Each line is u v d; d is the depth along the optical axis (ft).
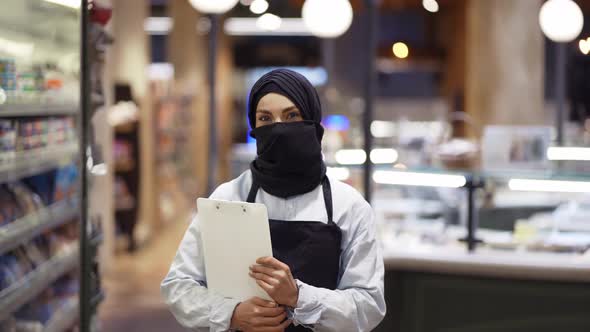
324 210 7.39
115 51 32.22
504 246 15.94
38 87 12.39
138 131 33.04
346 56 60.08
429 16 57.57
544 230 17.42
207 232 7.24
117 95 32.27
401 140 31.42
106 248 28.84
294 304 6.91
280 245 7.26
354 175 21.74
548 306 12.48
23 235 12.02
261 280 6.90
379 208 20.36
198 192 51.01
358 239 7.38
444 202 19.44
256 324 6.98
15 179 12.89
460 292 12.81
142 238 33.91
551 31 24.88
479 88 38.99
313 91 7.36
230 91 65.77
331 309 6.93
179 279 7.50
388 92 61.82
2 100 11.00
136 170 33.01
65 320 13.82
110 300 24.49
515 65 38.29
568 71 54.03
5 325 12.22
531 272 12.41
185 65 50.34
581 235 16.57
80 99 11.16
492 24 38.47
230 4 26.43
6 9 11.32
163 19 61.57
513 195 19.88
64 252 14.10
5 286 11.61
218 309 7.13
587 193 19.65
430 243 17.03
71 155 14.17
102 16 12.84
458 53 47.96
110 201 29.37
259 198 7.48
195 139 50.67
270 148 7.18
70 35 12.39
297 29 68.44
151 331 20.92
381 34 62.95
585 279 12.26
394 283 13.08
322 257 7.22
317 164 7.35
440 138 22.09
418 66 58.49
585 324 12.38
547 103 54.13
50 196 13.76
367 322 7.20
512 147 17.21
